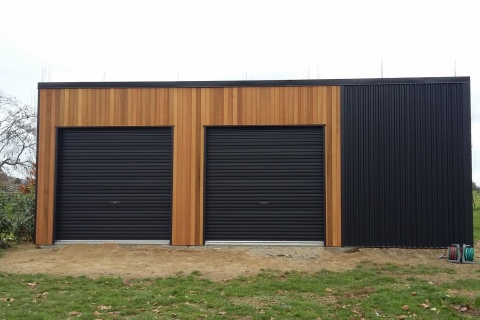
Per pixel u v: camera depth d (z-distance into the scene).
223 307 7.10
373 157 12.26
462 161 12.08
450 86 12.22
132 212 12.84
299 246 12.38
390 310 7.00
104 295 7.80
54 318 6.53
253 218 12.61
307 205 12.54
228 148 12.78
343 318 6.66
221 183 12.73
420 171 12.14
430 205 12.06
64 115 12.94
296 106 12.52
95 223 12.88
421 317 6.70
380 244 12.07
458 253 10.82
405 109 12.27
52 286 8.40
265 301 7.49
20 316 6.58
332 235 12.21
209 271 9.75
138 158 12.94
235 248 12.23
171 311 6.91
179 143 12.71
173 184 12.65
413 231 12.04
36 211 12.79
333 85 12.47
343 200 12.22
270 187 12.63
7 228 12.98
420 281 8.90
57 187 12.92
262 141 12.72
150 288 8.34
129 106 12.84
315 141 12.61
